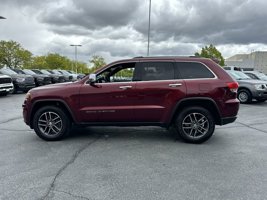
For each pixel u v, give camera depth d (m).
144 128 7.08
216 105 5.46
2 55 52.28
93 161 4.55
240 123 7.87
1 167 4.28
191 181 3.76
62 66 66.00
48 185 3.62
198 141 5.60
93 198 3.28
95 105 5.67
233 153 5.00
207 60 5.66
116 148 5.30
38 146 5.45
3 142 5.74
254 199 3.25
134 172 4.07
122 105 5.62
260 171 4.12
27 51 55.84
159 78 5.62
